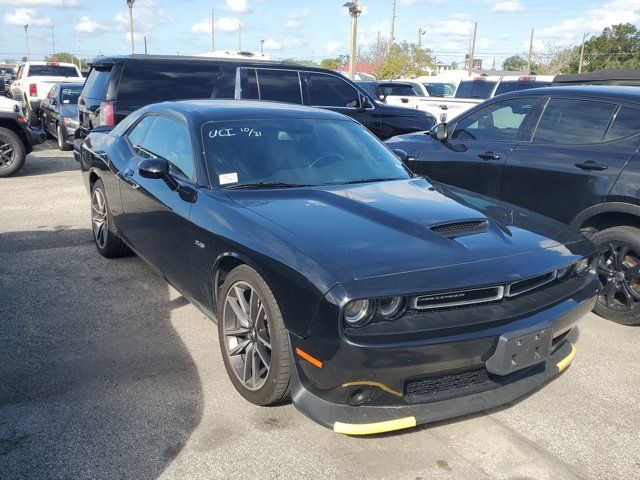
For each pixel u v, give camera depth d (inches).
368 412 105.5
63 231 259.4
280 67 354.9
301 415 122.6
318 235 116.0
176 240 150.6
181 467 105.3
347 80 382.9
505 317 109.2
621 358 155.6
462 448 114.0
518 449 114.3
